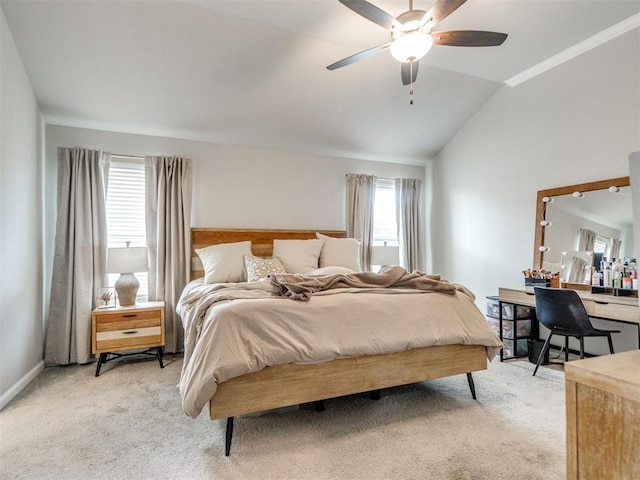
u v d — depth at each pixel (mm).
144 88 3275
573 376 682
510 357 3402
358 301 2178
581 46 3229
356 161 4910
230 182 4172
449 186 4844
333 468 1682
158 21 2736
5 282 2439
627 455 593
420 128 4492
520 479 1593
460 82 3895
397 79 3695
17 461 1752
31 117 3000
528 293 3197
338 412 2266
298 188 4527
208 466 1704
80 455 1802
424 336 2229
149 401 2461
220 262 3521
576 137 3342
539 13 2793
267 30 2928
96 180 3457
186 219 3764
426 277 2590
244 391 1823
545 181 3625
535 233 3695
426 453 1799
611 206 3066
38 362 3086
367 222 4762
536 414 2223
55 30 2680
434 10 1982
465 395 2521
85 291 3314
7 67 2512
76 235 3318
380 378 2150
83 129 3582
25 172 2840
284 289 2213
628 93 2959
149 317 3166
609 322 3158
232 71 3275
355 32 2977
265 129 4066
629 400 589
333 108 3943
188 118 3701
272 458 1765
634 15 2834
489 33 2172
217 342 1800
